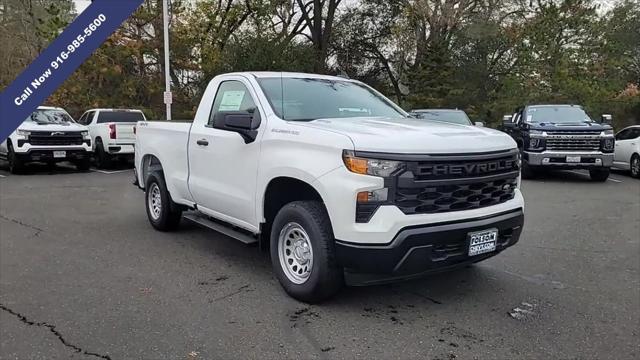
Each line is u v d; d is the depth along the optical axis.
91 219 8.16
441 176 4.12
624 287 5.09
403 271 4.08
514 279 5.30
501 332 4.05
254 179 4.98
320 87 5.66
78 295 4.79
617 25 33.38
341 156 4.07
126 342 3.86
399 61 34.62
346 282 4.31
